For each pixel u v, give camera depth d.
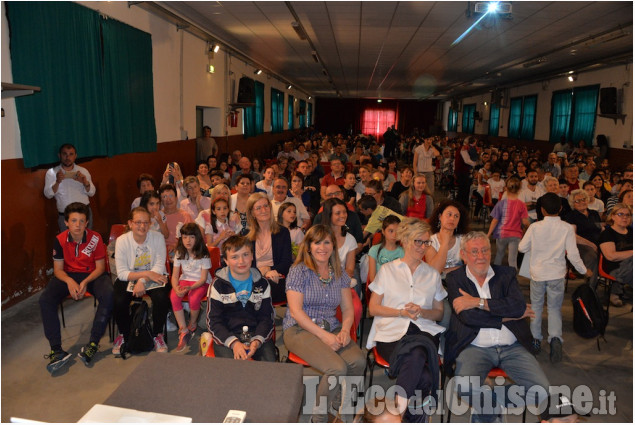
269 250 4.20
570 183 8.08
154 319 4.01
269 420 1.59
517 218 5.35
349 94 30.88
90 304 5.05
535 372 2.85
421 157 10.61
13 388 3.43
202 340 3.18
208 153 10.50
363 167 7.37
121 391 1.74
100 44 6.14
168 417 1.49
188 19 8.83
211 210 4.88
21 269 4.97
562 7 7.38
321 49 12.31
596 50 11.35
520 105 20.05
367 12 7.92
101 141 6.20
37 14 4.89
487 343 3.02
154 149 7.95
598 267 5.08
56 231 5.54
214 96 11.27
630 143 11.73
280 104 21.42
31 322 4.55
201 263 4.13
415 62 14.60
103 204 6.57
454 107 29.78
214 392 1.75
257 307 3.23
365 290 4.30
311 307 3.20
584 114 14.37
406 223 3.27
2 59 4.48
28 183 5.02
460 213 4.01
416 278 3.25
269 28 9.55
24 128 4.77
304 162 7.80
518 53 12.27
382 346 3.12
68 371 3.69
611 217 4.74
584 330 3.95
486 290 3.16
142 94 7.43
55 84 5.21
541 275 3.97
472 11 7.20
